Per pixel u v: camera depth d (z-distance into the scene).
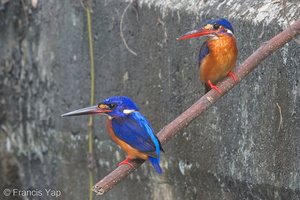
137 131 7.77
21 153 13.98
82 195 12.52
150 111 10.55
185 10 9.62
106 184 6.93
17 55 13.62
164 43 10.05
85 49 11.80
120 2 10.83
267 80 8.31
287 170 8.12
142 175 10.97
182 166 10.02
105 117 11.49
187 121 7.39
